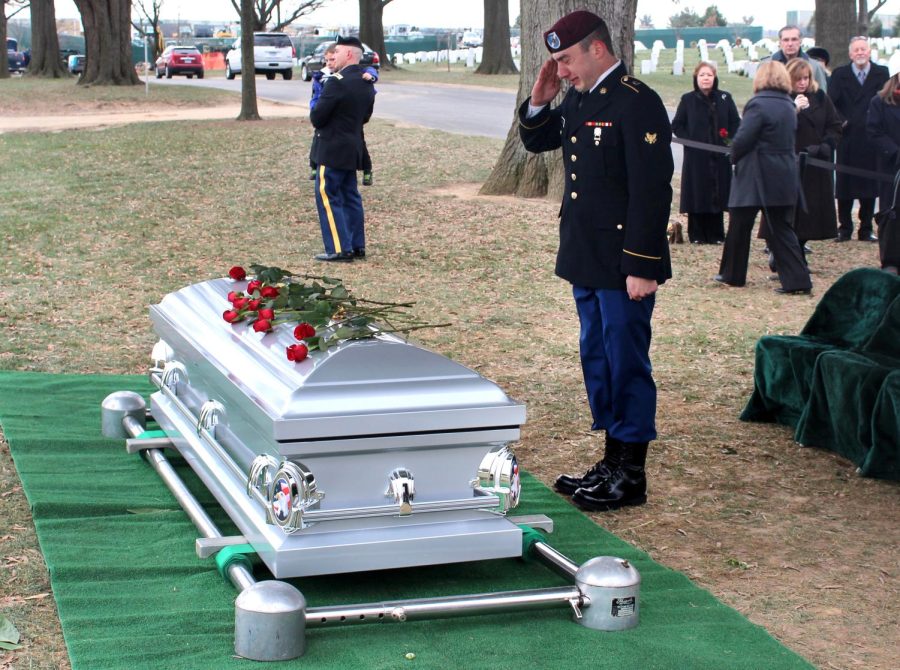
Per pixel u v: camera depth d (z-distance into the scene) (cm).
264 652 320
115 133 2064
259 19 5572
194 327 473
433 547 362
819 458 552
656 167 438
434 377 368
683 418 613
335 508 357
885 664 346
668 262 462
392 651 333
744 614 379
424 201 1341
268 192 1412
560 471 527
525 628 353
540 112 485
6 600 361
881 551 438
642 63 3984
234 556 372
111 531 421
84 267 987
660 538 448
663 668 328
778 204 921
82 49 7212
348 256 1036
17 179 1530
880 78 1148
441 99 2984
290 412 348
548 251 1090
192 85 3775
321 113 998
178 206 1320
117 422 538
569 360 728
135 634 335
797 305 897
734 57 4969
